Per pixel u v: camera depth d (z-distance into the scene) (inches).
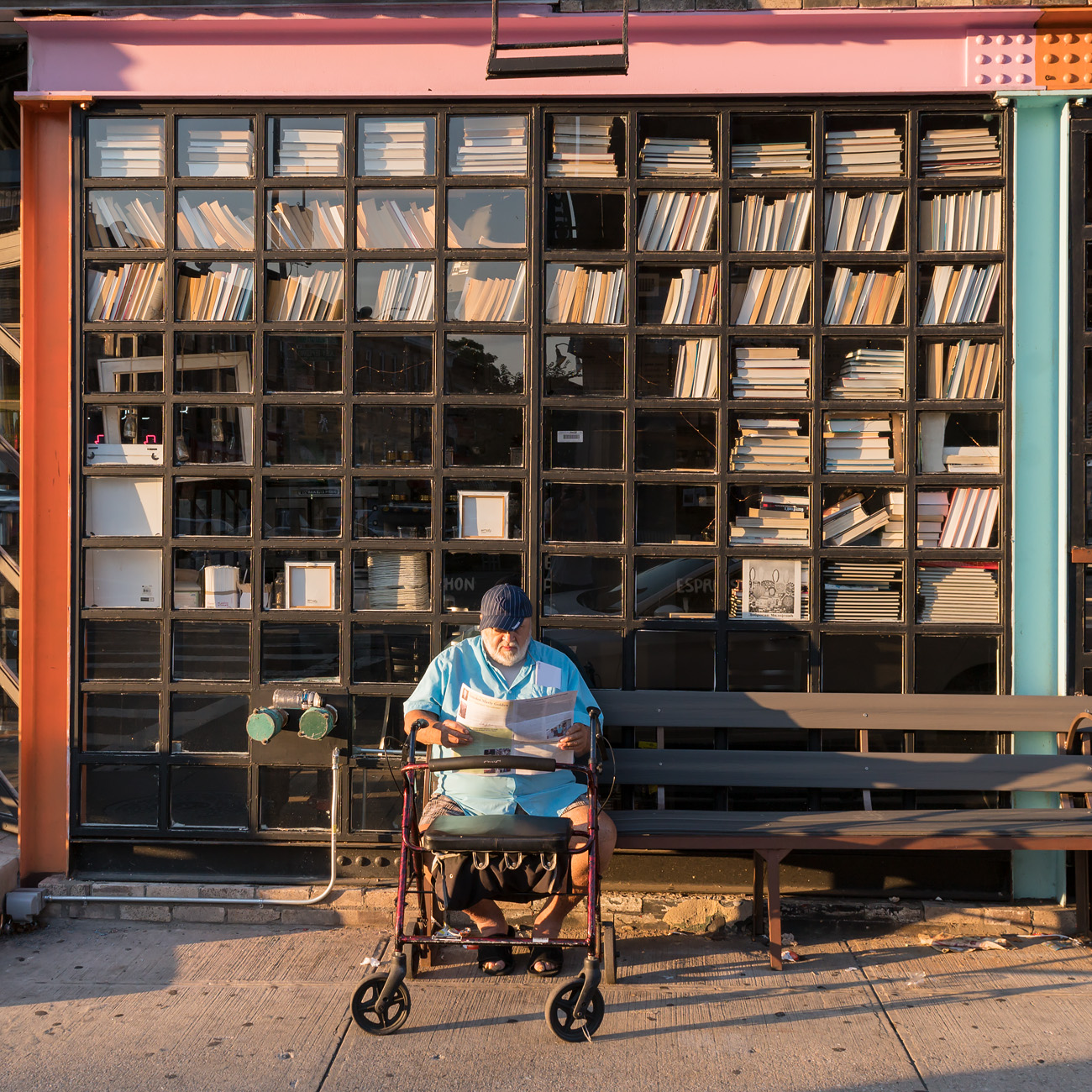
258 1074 115.1
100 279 165.8
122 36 160.1
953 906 157.2
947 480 161.2
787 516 163.3
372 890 159.9
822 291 163.0
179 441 165.3
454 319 164.2
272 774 164.6
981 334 160.9
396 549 163.8
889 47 156.9
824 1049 120.3
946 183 160.6
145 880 163.9
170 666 164.4
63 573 165.6
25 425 164.7
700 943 151.4
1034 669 160.1
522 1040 122.7
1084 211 157.5
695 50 157.8
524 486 163.2
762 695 158.2
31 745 165.5
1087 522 158.6
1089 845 139.6
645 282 164.7
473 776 140.8
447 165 163.3
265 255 164.4
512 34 157.9
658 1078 114.6
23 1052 119.7
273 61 160.4
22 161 163.2
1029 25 155.1
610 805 160.9
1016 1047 120.6
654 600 163.6
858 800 160.1
